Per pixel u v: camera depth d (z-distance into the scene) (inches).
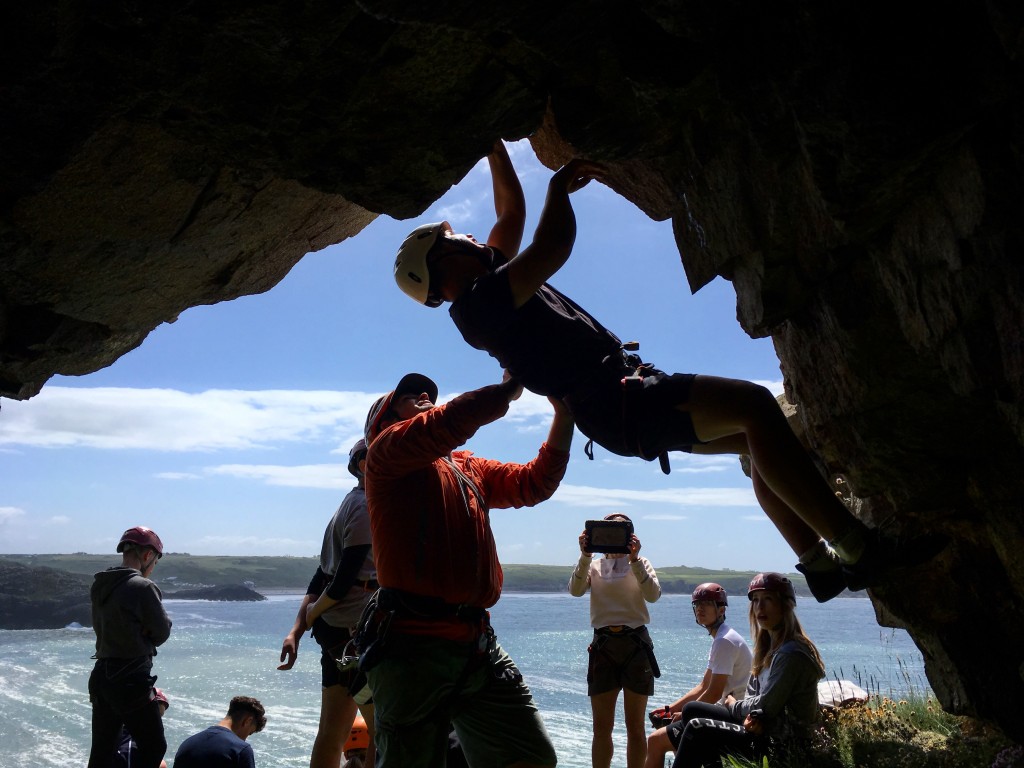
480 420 115.5
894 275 128.6
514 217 144.7
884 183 113.7
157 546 255.1
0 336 189.0
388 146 141.7
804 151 116.0
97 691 237.1
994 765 179.5
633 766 226.8
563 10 117.0
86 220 165.9
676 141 148.3
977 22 96.9
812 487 106.0
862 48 102.6
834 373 157.5
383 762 115.0
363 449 180.4
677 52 123.9
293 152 143.8
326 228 206.8
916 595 171.0
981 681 169.2
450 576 117.5
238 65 127.8
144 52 125.2
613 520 236.5
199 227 181.0
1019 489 142.2
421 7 111.7
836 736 201.0
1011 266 104.0
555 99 136.5
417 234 125.2
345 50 124.0
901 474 157.5
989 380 115.0
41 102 132.0
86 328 200.2
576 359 113.7
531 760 119.0
